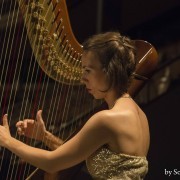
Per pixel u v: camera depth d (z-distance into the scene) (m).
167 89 9.36
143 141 3.94
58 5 4.20
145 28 12.94
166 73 10.03
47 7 4.09
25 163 5.05
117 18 11.98
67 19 4.31
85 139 3.71
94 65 3.73
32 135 4.43
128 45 3.78
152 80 9.64
